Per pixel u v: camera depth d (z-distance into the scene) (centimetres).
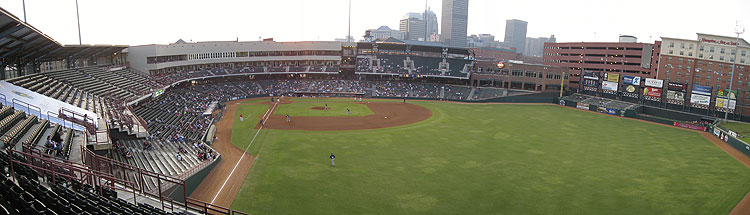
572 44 11300
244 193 3238
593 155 4575
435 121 6788
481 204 3077
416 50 11312
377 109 8169
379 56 11200
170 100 7331
